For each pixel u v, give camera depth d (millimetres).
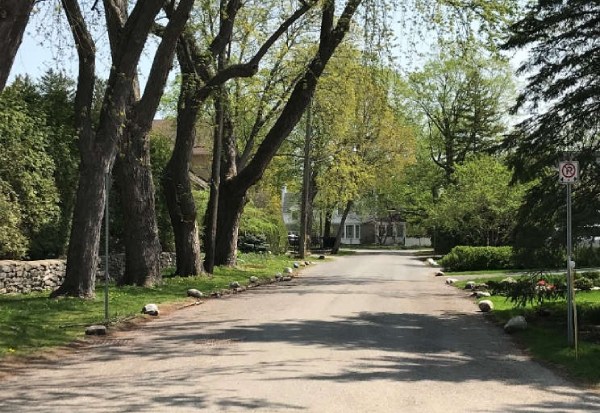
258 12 24719
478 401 7082
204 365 8766
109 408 6523
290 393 7207
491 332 12203
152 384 7625
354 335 11469
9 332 10562
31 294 16094
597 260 12719
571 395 7461
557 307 14422
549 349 10062
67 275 15344
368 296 18500
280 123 24828
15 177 17234
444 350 10289
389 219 85750
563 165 10133
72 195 19656
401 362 9195
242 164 30016
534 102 12766
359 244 91750
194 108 21500
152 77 17719
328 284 22844
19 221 17141
